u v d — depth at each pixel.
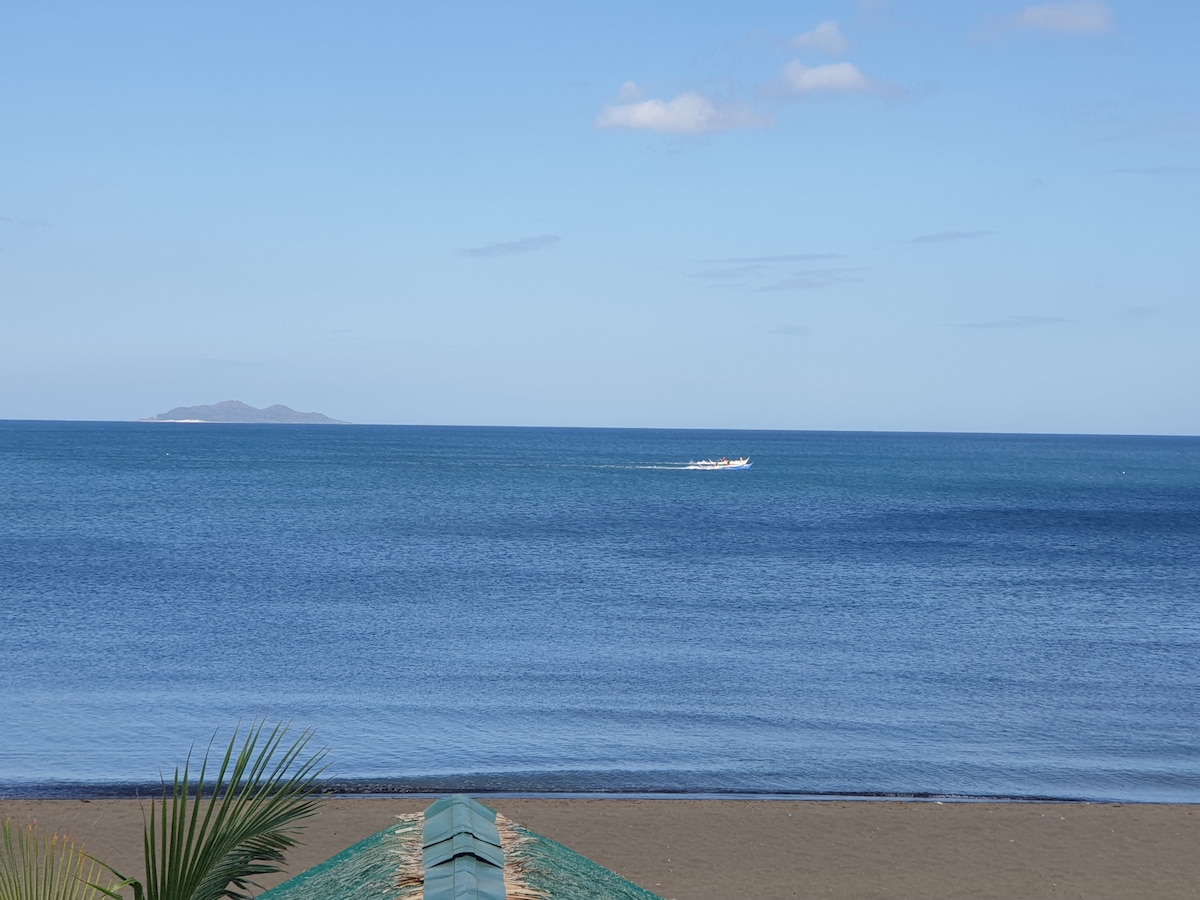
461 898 4.25
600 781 18.44
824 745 21.20
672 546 60.81
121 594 40.19
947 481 144.50
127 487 102.69
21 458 162.75
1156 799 18.09
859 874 13.80
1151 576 50.69
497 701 24.50
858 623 36.69
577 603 39.94
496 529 69.06
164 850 4.68
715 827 15.46
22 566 47.78
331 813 15.57
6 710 22.83
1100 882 13.68
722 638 33.31
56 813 15.26
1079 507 98.50
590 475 142.75
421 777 18.44
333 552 55.06
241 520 71.88
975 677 28.36
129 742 20.45
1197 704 25.44
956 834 15.36
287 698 24.50
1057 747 21.36
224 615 35.91
